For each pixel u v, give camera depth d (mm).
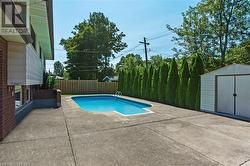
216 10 19281
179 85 13539
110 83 25672
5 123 6207
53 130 6949
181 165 4242
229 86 10711
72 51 36125
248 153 4938
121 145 5465
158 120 8734
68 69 37156
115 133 6633
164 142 5730
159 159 4543
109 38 40250
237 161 4469
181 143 5656
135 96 20109
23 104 9625
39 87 16578
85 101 20594
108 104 18750
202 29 20609
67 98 18484
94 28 38375
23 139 5926
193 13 21406
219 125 7902
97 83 25203
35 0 7070
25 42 6684
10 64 6609
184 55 20906
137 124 7930
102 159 4527
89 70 36875
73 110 11500
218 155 4801
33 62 9820
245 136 6379
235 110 10344
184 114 10398
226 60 19328
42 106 12906
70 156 4688
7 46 6508
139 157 4652
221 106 11008
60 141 5773
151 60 32219
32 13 8688
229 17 19062
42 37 12820
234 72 10133
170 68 14625
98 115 9922
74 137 6160
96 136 6285
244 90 9914
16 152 4910
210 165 4258
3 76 5988
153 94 16703
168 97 14602
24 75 6848
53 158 4570
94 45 37281
